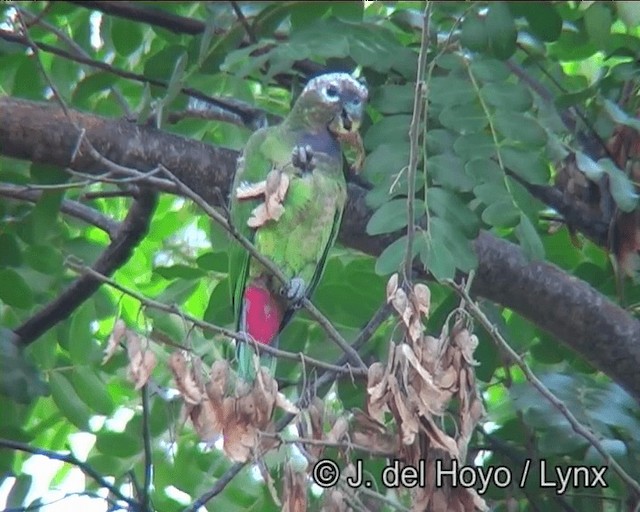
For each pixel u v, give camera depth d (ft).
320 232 31.32
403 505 29.30
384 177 28.22
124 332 22.75
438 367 23.58
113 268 33.37
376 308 33.81
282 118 35.58
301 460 26.73
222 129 35.78
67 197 36.17
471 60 29.86
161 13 33.32
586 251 35.22
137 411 34.81
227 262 34.19
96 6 33.17
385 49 30.53
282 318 32.42
